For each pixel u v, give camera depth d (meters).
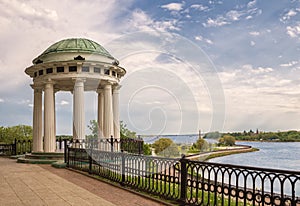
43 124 16.25
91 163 10.87
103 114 15.78
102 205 6.48
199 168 6.03
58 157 15.15
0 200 6.98
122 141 13.69
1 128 28.08
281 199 4.48
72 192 7.82
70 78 15.20
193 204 6.07
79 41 16.03
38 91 17.20
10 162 15.81
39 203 6.69
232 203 7.34
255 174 4.89
